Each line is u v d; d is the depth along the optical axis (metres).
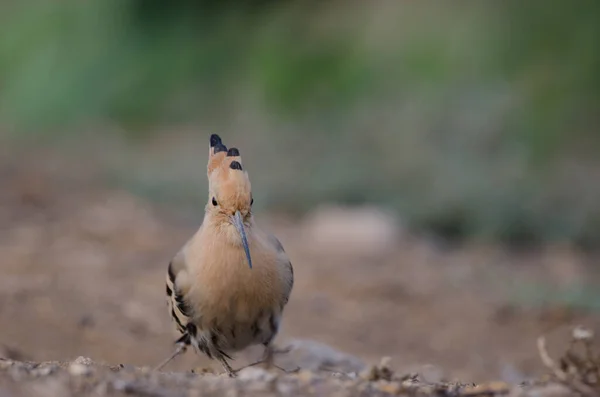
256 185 16.48
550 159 17.14
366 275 12.61
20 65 23.22
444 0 20.39
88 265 12.08
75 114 22.14
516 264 14.02
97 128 21.28
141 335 9.82
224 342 7.45
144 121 21.92
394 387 5.77
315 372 6.96
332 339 10.29
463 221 15.47
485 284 12.64
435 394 5.75
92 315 10.14
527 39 19.06
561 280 13.00
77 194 15.93
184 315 7.41
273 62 21.23
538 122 17.50
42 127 21.92
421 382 6.66
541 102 17.91
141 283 11.52
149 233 13.88
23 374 5.67
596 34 18.78
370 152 16.97
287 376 5.91
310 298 11.66
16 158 18.61
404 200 15.84
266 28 22.20
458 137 16.77
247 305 7.19
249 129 19.50
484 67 18.89
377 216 14.95
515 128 17.22
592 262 14.27
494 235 15.17
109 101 22.20
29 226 13.71
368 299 11.73
